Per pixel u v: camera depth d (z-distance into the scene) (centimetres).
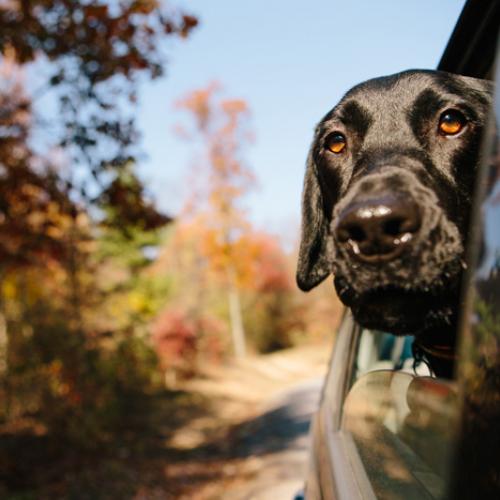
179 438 1135
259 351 3416
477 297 78
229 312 3359
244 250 3312
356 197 135
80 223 1031
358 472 169
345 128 190
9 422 1023
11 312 1153
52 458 849
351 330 263
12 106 678
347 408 219
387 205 120
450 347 165
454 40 173
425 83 173
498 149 80
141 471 827
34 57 641
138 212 729
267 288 3453
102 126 660
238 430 1198
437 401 108
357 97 185
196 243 3491
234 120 3303
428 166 156
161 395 1661
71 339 1120
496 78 88
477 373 74
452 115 167
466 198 163
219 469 858
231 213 3344
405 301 129
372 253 122
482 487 69
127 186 711
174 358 1894
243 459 912
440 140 167
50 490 708
